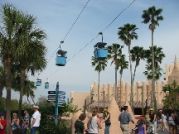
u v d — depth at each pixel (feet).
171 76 292.20
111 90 302.66
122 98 296.30
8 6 74.79
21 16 74.49
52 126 76.79
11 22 73.92
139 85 294.46
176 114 88.38
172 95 240.94
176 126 87.45
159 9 228.02
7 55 75.41
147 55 268.82
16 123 72.74
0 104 120.88
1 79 101.50
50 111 89.35
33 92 147.02
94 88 315.58
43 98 96.22
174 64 298.15
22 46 73.67
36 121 65.21
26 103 140.67
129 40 245.86
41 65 78.59
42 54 76.54
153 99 234.99
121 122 66.03
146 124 75.92
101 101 289.94
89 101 319.27
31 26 74.95
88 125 54.24
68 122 83.15
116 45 278.05
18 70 81.56
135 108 284.41
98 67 290.15
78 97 328.90
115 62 278.26
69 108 100.83
